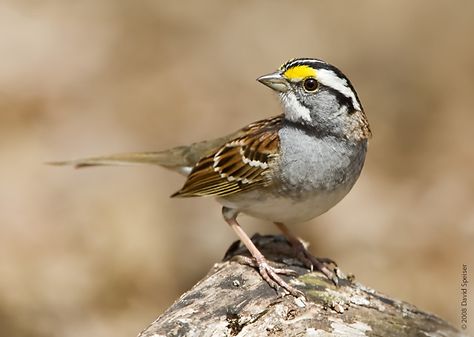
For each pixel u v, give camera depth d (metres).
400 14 17.69
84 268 13.30
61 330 12.41
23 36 17.67
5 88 16.42
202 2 18.61
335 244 13.55
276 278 8.24
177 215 13.98
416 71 16.70
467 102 16.23
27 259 13.34
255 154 8.73
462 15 17.64
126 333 12.41
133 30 18.00
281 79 8.62
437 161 15.23
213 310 7.83
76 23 18.12
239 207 9.06
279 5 18.27
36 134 15.53
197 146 10.40
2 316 12.44
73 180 14.66
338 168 8.57
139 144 15.32
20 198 14.21
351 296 8.15
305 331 7.51
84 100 16.31
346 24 17.61
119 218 13.96
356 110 8.59
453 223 13.90
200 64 17.05
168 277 13.29
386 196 14.43
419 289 12.82
